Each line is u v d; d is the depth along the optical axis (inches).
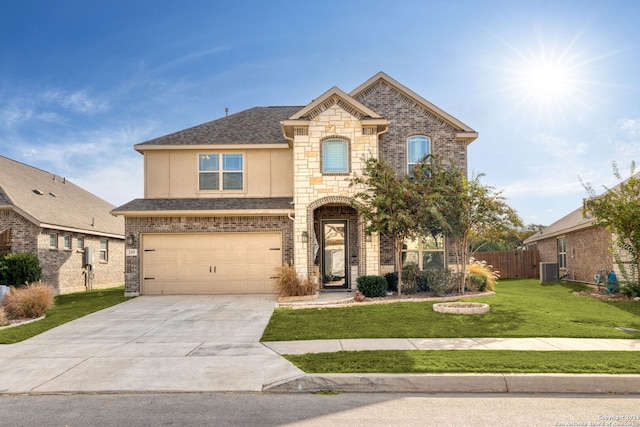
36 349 398.3
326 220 725.3
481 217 621.9
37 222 772.0
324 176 676.1
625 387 283.7
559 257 1055.6
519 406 257.1
